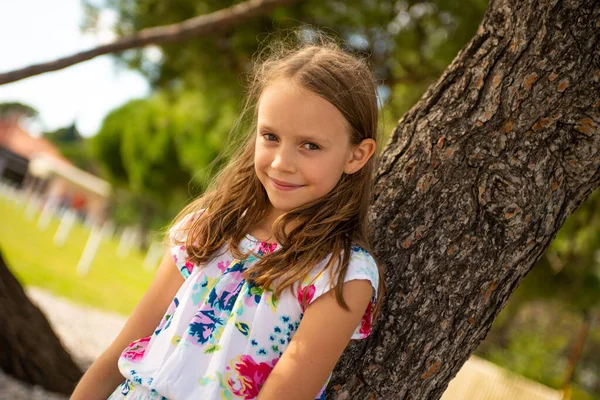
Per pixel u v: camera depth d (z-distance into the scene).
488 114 1.61
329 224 1.46
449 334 1.60
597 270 5.82
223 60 5.41
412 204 1.66
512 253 1.59
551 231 1.61
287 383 1.30
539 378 10.44
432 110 1.72
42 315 3.75
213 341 1.42
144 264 17.34
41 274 9.55
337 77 1.42
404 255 1.64
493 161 1.59
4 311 3.54
